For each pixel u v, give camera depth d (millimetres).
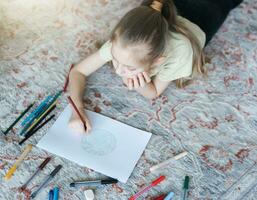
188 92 1301
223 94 1307
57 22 1491
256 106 1283
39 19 1496
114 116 1209
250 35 1508
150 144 1148
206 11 1441
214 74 1361
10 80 1280
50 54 1374
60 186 1049
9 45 1395
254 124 1234
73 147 1114
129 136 1158
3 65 1324
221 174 1106
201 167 1114
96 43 1428
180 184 1071
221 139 1186
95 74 1322
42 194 1032
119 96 1269
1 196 1024
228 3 1525
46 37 1432
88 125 1146
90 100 1247
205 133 1194
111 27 1495
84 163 1085
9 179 1053
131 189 1054
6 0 1553
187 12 1424
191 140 1173
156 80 1225
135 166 1097
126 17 1024
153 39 1001
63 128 1152
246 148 1172
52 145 1113
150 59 1035
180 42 1153
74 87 1225
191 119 1227
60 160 1095
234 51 1443
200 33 1314
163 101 1268
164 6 1104
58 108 1209
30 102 1229
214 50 1441
